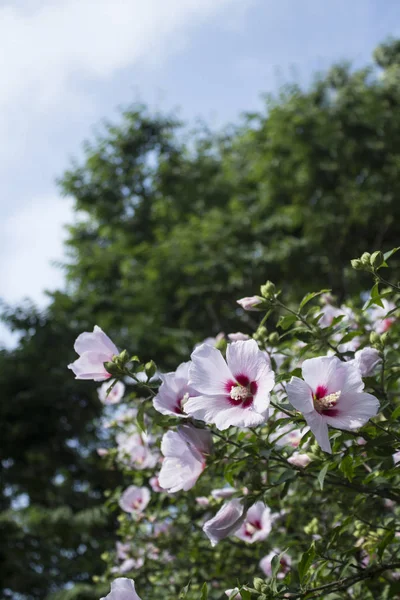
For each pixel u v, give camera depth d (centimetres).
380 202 1377
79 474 1251
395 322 381
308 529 370
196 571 471
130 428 488
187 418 263
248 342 246
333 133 1395
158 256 1430
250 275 1401
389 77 1540
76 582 1100
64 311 1409
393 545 338
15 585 1083
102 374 274
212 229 1433
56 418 1238
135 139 1767
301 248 1366
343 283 1340
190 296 1402
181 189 1711
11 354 1271
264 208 1491
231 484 277
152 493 507
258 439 269
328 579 303
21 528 1096
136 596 246
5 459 1236
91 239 1789
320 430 229
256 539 375
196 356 249
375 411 235
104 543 1036
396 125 1419
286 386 230
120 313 1413
